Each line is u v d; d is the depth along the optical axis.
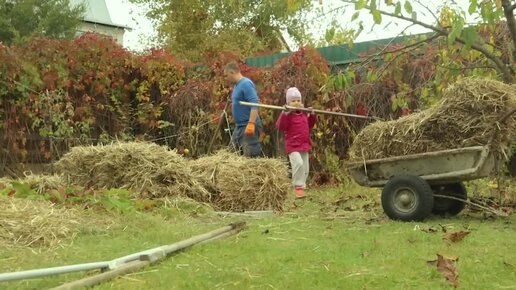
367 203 7.08
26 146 10.62
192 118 11.24
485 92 5.64
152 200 6.56
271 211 6.54
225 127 10.80
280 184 6.88
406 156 5.84
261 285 3.30
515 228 5.23
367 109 9.50
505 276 3.50
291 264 3.82
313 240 4.67
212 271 3.59
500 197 6.47
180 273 3.54
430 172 5.80
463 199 6.04
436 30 5.97
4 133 10.35
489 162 5.66
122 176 7.05
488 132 5.60
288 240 4.67
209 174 7.12
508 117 5.59
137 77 11.83
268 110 10.16
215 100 10.88
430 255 4.03
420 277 3.48
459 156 5.63
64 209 5.47
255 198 6.78
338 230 5.19
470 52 6.63
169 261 3.86
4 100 10.34
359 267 3.71
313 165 10.05
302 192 8.09
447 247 4.30
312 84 9.88
